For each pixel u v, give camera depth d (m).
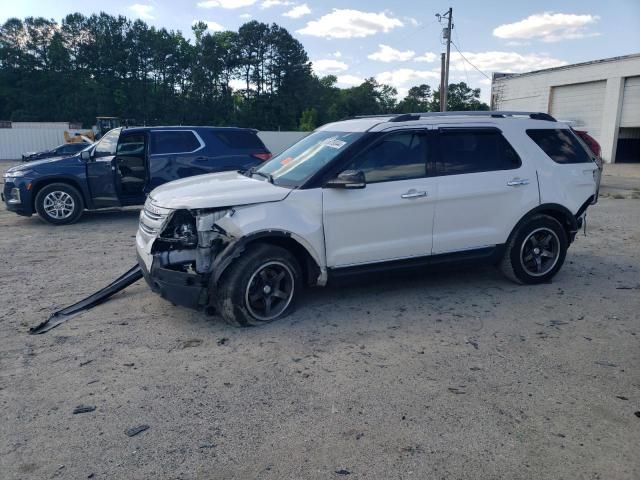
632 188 16.72
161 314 5.13
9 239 8.70
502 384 3.76
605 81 29.67
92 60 88.12
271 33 88.69
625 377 3.87
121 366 4.05
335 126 5.85
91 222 10.32
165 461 2.93
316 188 4.90
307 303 5.39
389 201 5.09
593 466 2.88
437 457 2.95
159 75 91.06
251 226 4.63
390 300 5.50
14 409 3.45
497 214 5.62
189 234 4.69
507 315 5.09
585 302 5.45
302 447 3.04
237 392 3.65
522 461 2.92
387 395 3.60
